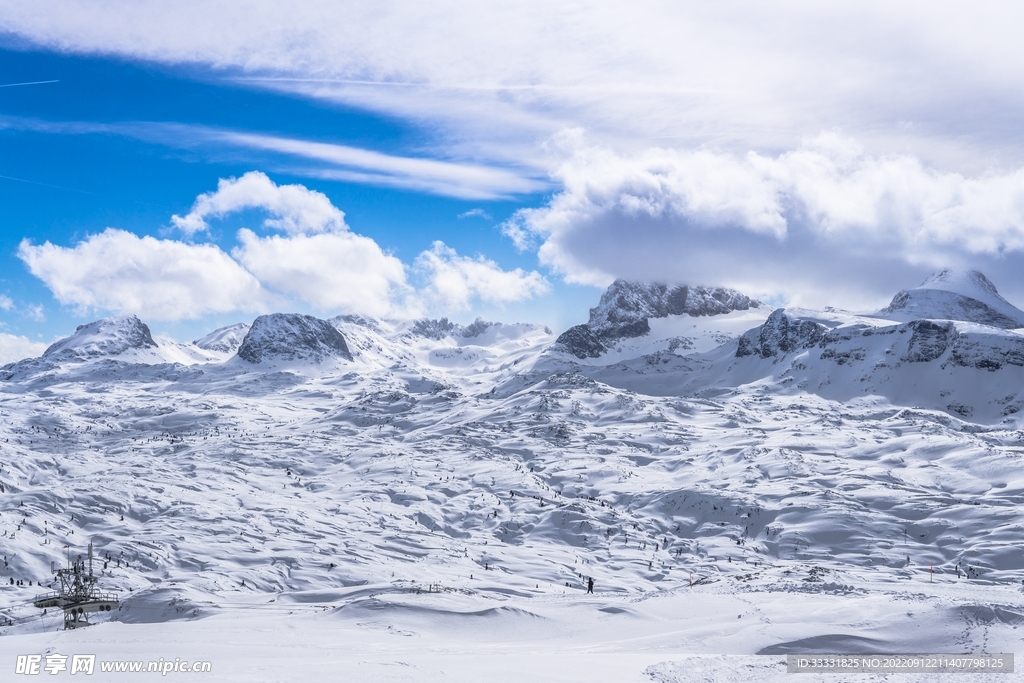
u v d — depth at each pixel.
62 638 84.06
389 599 103.50
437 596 107.44
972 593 93.69
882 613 78.25
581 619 94.06
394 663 63.75
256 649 74.06
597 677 58.84
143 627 92.94
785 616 81.62
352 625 93.94
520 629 91.38
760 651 70.62
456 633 90.50
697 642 74.06
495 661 64.88
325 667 61.56
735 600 95.62
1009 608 77.44
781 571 126.00
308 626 93.94
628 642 75.94
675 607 95.19
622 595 114.31
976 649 68.12
